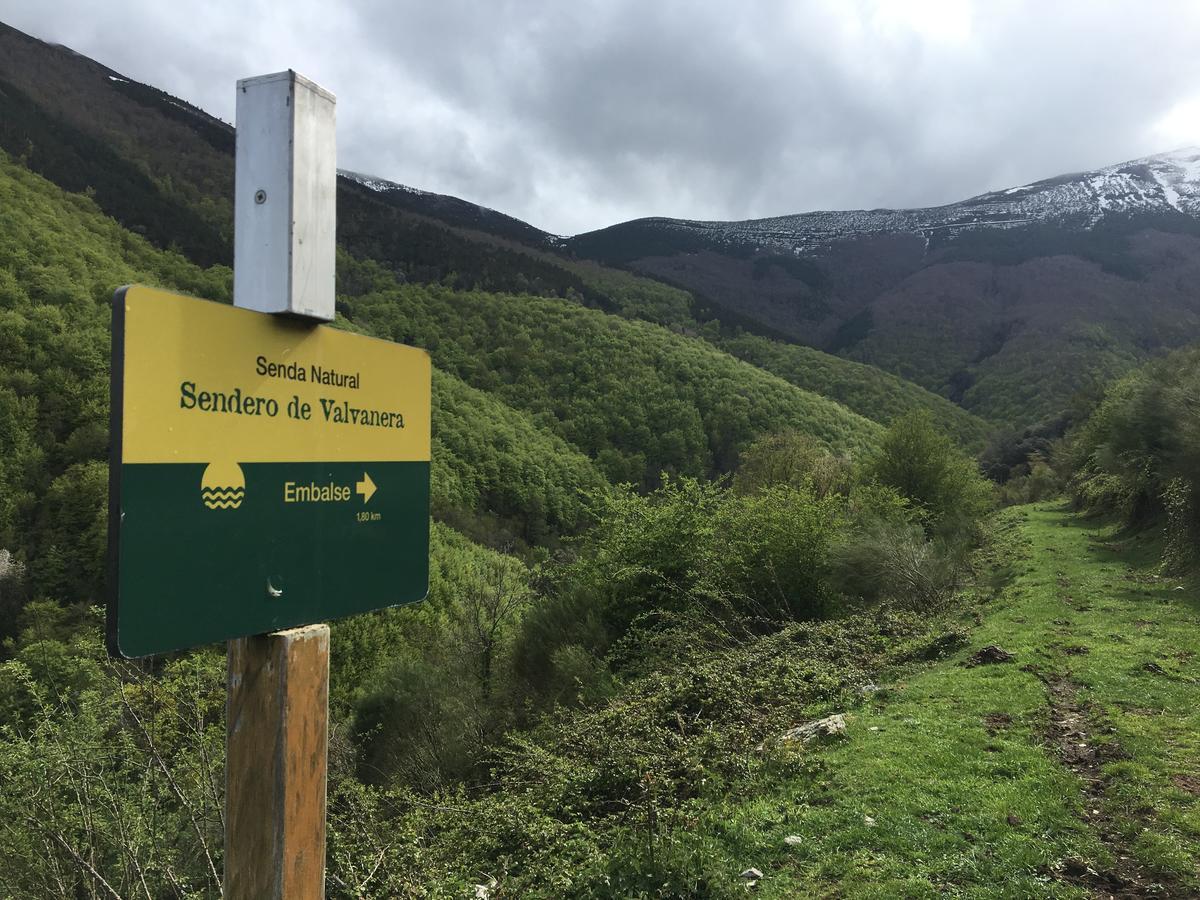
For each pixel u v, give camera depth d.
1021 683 6.93
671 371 102.50
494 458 72.06
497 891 4.45
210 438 1.53
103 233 87.31
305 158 1.69
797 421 86.12
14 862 6.05
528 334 112.81
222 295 85.94
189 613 1.47
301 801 1.70
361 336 1.95
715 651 9.96
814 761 5.43
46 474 44.91
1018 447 64.62
